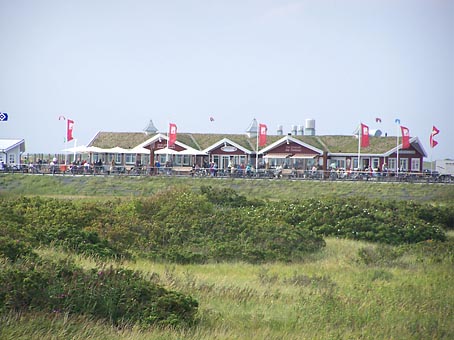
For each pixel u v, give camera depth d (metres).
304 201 147.50
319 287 73.12
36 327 48.91
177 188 143.88
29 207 112.94
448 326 58.41
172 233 109.62
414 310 63.00
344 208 137.75
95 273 61.00
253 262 97.81
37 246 85.75
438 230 131.88
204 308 61.31
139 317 54.66
